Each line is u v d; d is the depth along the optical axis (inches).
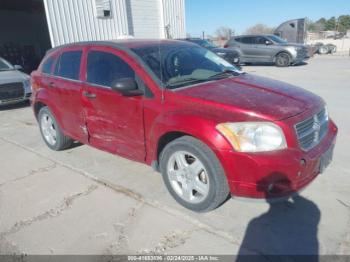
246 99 115.9
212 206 115.3
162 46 152.2
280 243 103.0
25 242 110.3
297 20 894.4
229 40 677.9
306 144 111.2
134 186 145.3
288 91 128.5
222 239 106.2
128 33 515.8
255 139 102.7
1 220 124.2
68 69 171.9
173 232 111.0
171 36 613.6
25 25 871.1
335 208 119.8
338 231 107.0
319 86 375.9
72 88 163.9
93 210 127.5
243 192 106.4
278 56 613.3
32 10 843.4
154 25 576.7
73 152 193.6
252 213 119.3
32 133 244.1
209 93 120.9
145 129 131.3
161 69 132.8
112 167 167.8
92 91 151.7
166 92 123.6
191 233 110.0
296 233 107.1
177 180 124.6
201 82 134.6
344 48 1187.9
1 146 216.2
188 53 154.2
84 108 159.3
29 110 330.3
